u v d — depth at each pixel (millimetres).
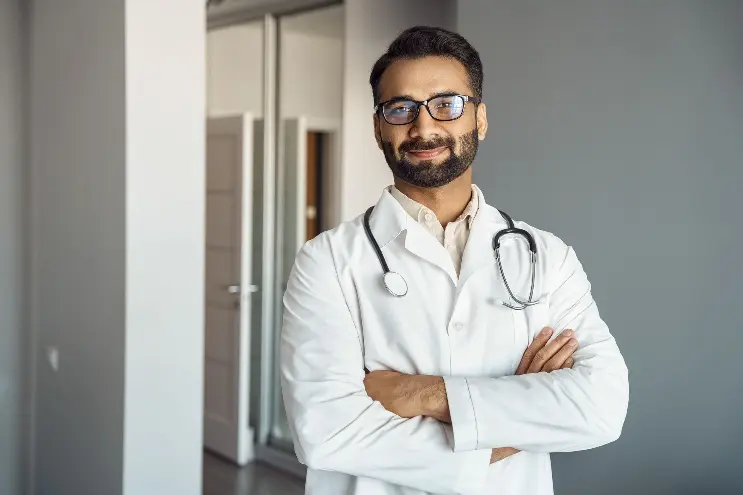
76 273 2912
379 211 1344
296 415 1230
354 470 1195
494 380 1214
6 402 3223
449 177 1240
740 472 2131
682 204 2203
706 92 2145
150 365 2707
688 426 2219
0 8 3131
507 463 1268
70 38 2893
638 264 2299
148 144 2668
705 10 2143
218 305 4305
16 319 3227
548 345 1290
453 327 1279
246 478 3971
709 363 2172
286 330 1322
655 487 2285
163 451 2752
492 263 1319
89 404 2844
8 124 3178
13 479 3254
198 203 2816
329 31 3879
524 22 2545
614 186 2338
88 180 2822
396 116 1226
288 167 4113
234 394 4203
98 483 2791
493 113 2643
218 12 4355
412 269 1302
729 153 2113
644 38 2262
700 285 2178
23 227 3219
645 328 2295
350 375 1256
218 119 4223
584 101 2398
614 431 1227
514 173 2582
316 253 1339
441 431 1192
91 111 2785
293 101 4066
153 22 2658
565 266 1370
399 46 1229
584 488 2447
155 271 2707
